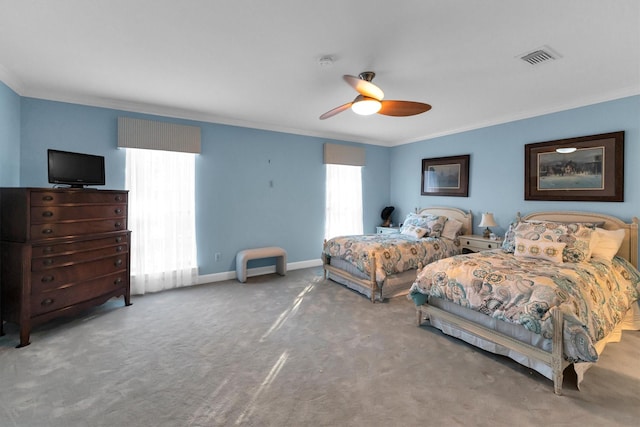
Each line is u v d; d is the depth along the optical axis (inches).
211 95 136.4
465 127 189.8
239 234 186.1
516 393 77.8
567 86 123.8
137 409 71.0
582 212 139.1
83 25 81.7
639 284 116.0
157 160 158.7
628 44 90.0
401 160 238.4
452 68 107.0
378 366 90.3
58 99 135.7
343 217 226.8
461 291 101.8
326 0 70.6
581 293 87.5
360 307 138.6
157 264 159.5
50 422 66.4
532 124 158.7
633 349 99.2
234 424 66.7
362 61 102.1
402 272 155.1
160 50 95.5
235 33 85.5
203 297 150.5
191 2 71.6
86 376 83.7
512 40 88.2
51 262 107.4
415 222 191.6
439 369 88.8
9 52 97.0
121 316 126.3
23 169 129.8
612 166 131.3
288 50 95.0
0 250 104.7
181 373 85.8
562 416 69.5
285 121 181.8
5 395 75.1
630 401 74.3
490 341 95.1
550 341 82.0
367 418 68.7
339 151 219.3
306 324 120.1
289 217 204.1
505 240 143.4
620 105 129.3
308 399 75.2
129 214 151.1
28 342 101.4
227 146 179.9
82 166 123.7
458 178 195.0
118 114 149.0
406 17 77.2
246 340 106.3
